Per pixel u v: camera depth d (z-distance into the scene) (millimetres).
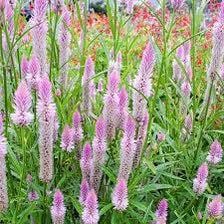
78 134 517
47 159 452
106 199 515
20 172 486
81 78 596
